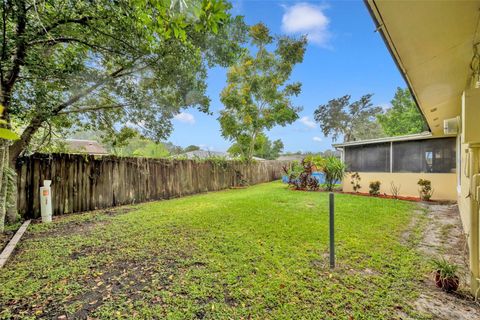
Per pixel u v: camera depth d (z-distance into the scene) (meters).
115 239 3.98
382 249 3.56
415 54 2.45
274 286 2.51
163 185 8.88
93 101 6.02
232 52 6.58
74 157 6.30
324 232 4.32
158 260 3.14
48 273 2.78
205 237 4.05
